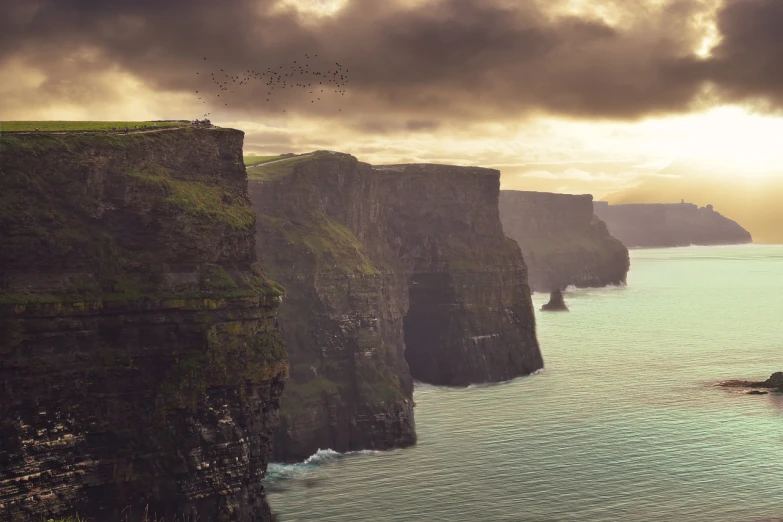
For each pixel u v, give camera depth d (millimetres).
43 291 107562
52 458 105875
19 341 103812
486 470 151750
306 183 194500
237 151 130875
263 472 122688
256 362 120375
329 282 183125
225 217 123688
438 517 130625
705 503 133875
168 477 112688
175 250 117812
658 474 147000
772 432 171250
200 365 115312
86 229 113688
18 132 114875
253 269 127125
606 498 136750
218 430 115812
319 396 173375
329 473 154875
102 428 109938
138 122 131875
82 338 109562
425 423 185250
